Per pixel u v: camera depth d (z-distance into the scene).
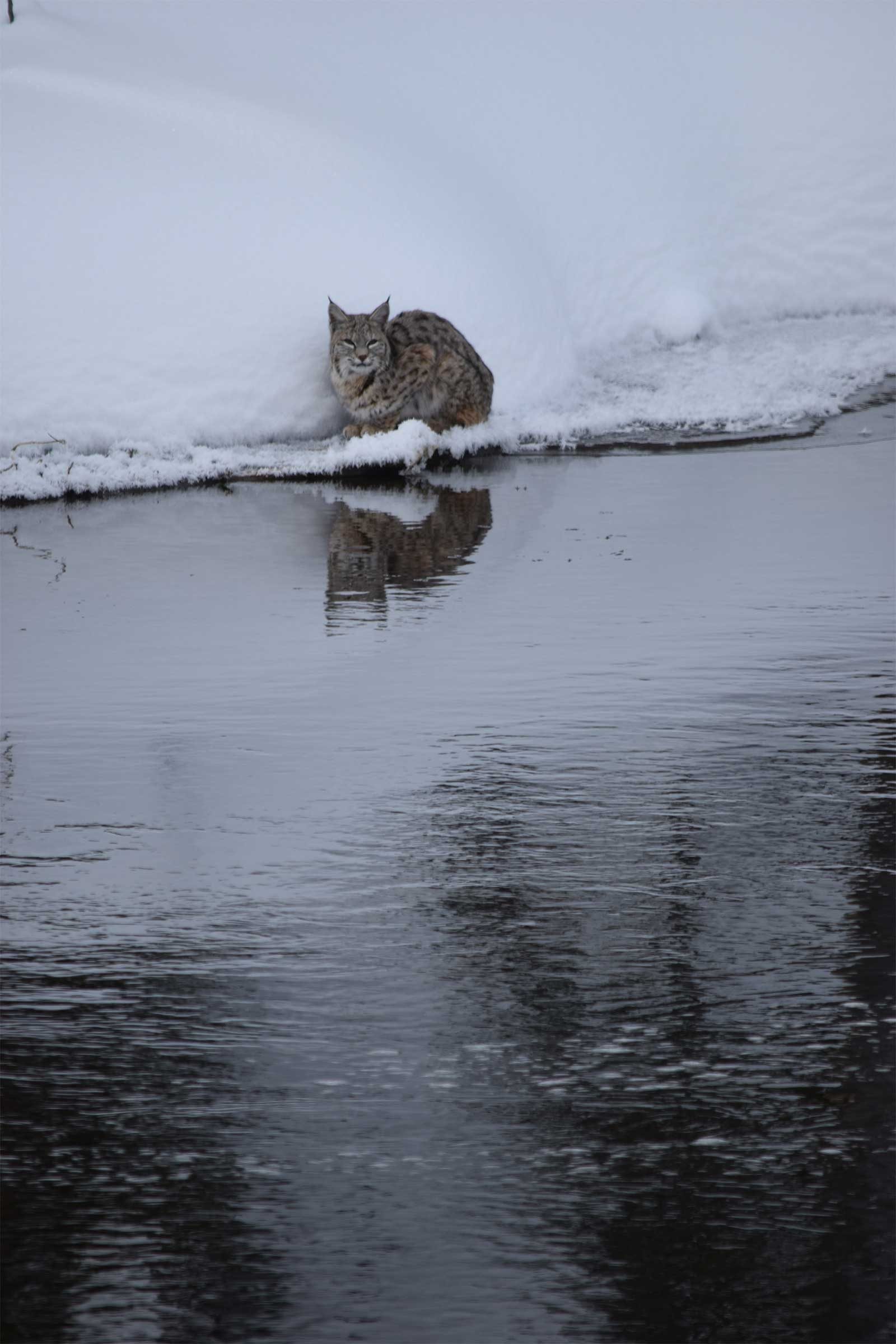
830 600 34.56
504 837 22.75
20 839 22.72
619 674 29.78
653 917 20.31
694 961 19.22
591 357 64.00
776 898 20.81
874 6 73.81
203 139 55.19
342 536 40.59
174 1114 16.33
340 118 59.44
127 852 22.33
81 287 50.78
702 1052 17.34
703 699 28.39
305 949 19.58
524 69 66.94
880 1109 16.33
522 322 57.38
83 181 52.78
